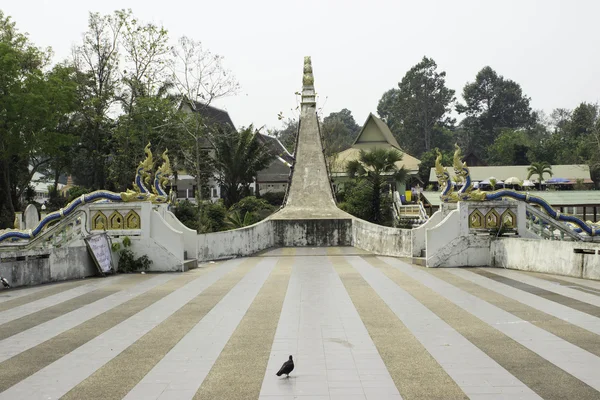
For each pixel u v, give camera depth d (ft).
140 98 140.26
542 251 56.85
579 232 66.69
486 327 32.73
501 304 39.75
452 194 67.31
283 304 41.91
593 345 28.35
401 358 26.78
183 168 156.56
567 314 35.91
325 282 53.62
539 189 169.89
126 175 142.00
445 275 56.39
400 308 39.29
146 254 64.49
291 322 35.37
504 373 24.13
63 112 138.62
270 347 29.30
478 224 64.39
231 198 155.53
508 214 64.59
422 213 127.03
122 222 64.69
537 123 371.15
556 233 69.77
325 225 103.19
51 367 26.35
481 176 195.11
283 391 22.50
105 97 157.28
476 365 25.39
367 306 40.40
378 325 33.99
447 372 24.45
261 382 23.66
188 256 71.72
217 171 158.81
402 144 342.23
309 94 149.89
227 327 34.22
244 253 87.92
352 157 215.31
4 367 26.48
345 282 53.26
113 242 64.23
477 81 364.79
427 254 64.13
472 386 22.57
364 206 132.26
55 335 32.83
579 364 25.21
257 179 205.05
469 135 368.27
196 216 107.45
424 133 339.77
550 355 26.71
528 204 65.05
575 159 233.55
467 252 63.98
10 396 22.47
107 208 64.85
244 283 53.98
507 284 49.26
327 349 28.68
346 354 27.68
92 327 34.83
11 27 148.15
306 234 103.19
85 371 25.63
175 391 22.70
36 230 64.75
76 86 143.43
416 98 337.11
